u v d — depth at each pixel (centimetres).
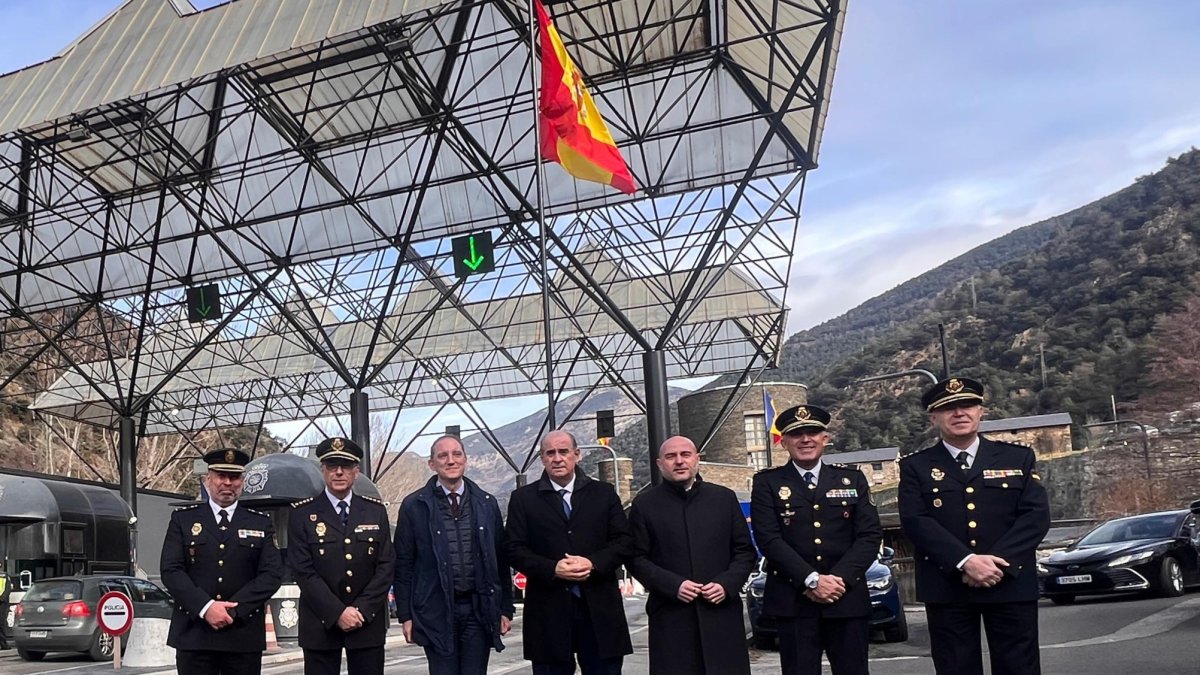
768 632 1389
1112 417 8444
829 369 13912
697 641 686
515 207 2791
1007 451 654
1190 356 5744
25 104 2634
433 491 736
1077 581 1709
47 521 2227
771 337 3959
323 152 2825
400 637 2086
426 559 723
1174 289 9938
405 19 2308
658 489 716
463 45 2552
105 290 3238
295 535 714
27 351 5497
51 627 1759
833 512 704
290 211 2942
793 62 2214
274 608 1916
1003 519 640
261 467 1836
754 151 2555
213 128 2786
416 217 2705
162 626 1605
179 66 2455
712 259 3011
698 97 2444
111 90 2498
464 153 2622
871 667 1145
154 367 4366
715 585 682
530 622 711
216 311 2995
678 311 2575
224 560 705
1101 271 11262
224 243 2970
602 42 2362
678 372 4438
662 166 2616
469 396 4800
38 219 3088
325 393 5022
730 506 709
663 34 2433
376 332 2941
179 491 6022
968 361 11619
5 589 2091
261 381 4556
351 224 2917
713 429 3694
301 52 2406
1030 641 627
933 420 673
